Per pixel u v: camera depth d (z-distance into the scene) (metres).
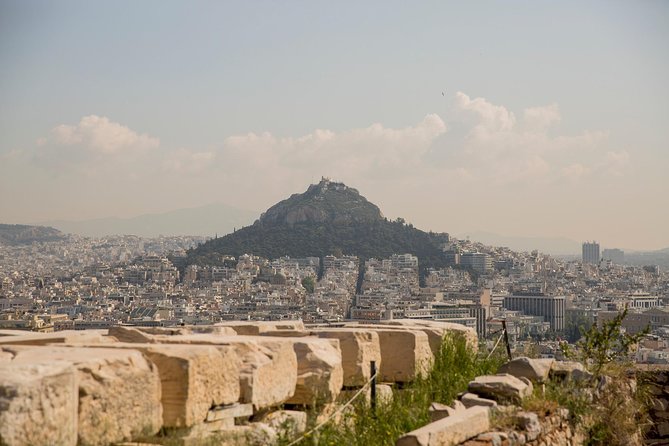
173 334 18.30
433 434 14.37
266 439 14.08
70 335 16.17
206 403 13.28
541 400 19.53
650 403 25.31
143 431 12.16
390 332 20.98
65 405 10.76
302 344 16.98
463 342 23.70
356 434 16.34
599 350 24.77
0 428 9.80
